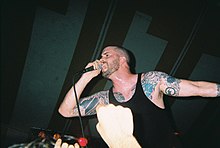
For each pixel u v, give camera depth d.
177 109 2.56
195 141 2.65
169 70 2.43
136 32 2.31
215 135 2.58
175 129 2.59
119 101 1.97
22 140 2.38
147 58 2.38
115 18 2.26
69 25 2.25
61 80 2.37
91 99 2.11
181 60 2.41
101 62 1.99
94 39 2.29
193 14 2.29
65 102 2.08
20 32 2.23
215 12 2.28
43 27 2.23
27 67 2.31
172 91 1.88
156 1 2.26
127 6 2.24
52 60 2.31
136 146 1.16
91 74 2.12
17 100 2.37
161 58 2.39
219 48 2.38
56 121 2.46
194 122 2.62
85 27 2.26
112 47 2.16
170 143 1.85
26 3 2.18
